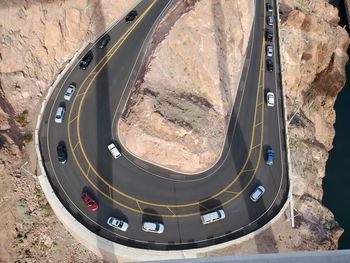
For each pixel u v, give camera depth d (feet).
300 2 295.07
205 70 211.20
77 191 190.60
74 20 219.41
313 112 272.51
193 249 178.81
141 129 195.83
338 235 216.13
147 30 234.79
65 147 201.26
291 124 239.30
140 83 206.18
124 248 177.88
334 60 292.40
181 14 209.87
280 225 191.21
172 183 196.54
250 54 245.04
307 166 232.32
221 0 219.41
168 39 204.74
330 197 254.47
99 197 189.67
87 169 196.34
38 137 202.18
